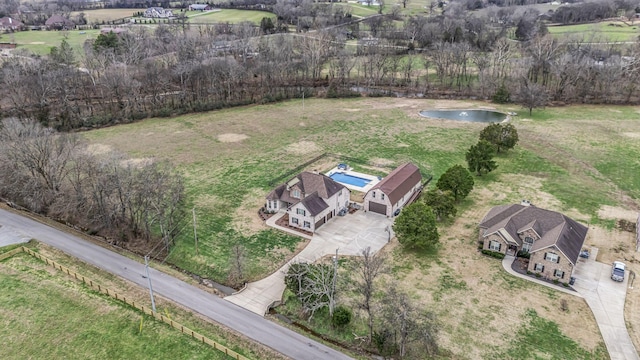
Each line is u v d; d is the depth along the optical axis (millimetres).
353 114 115875
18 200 70000
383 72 145375
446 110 120250
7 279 52281
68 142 68625
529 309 47125
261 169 82562
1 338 44125
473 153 77875
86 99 115562
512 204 63344
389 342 41688
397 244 59188
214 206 69188
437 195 63969
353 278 52062
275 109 121000
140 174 63500
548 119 109250
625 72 125438
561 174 79188
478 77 140750
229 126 106875
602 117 110000
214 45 156625
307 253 57281
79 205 63969
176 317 46750
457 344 42656
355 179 78688
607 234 60500
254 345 43062
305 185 66312
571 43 149000
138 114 111375
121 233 61625
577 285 50688
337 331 45031
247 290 51219
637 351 41906
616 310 46906
